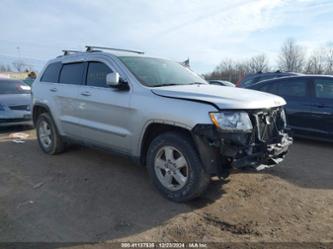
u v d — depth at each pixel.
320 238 2.69
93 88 4.25
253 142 3.14
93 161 4.95
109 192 3.69
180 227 2.86
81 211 3.20
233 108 2.99
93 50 4.65
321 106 6.00
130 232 2.79
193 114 3.06
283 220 3.01
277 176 4.27
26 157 5.22
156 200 3.45
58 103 4.94
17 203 3.39
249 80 11.22
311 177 4.27
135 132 3.65
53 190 3.76
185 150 3.19
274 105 3.47
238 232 2.78
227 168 3.12
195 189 3.17
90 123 4.31
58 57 5.36
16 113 7.56
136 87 3.71
